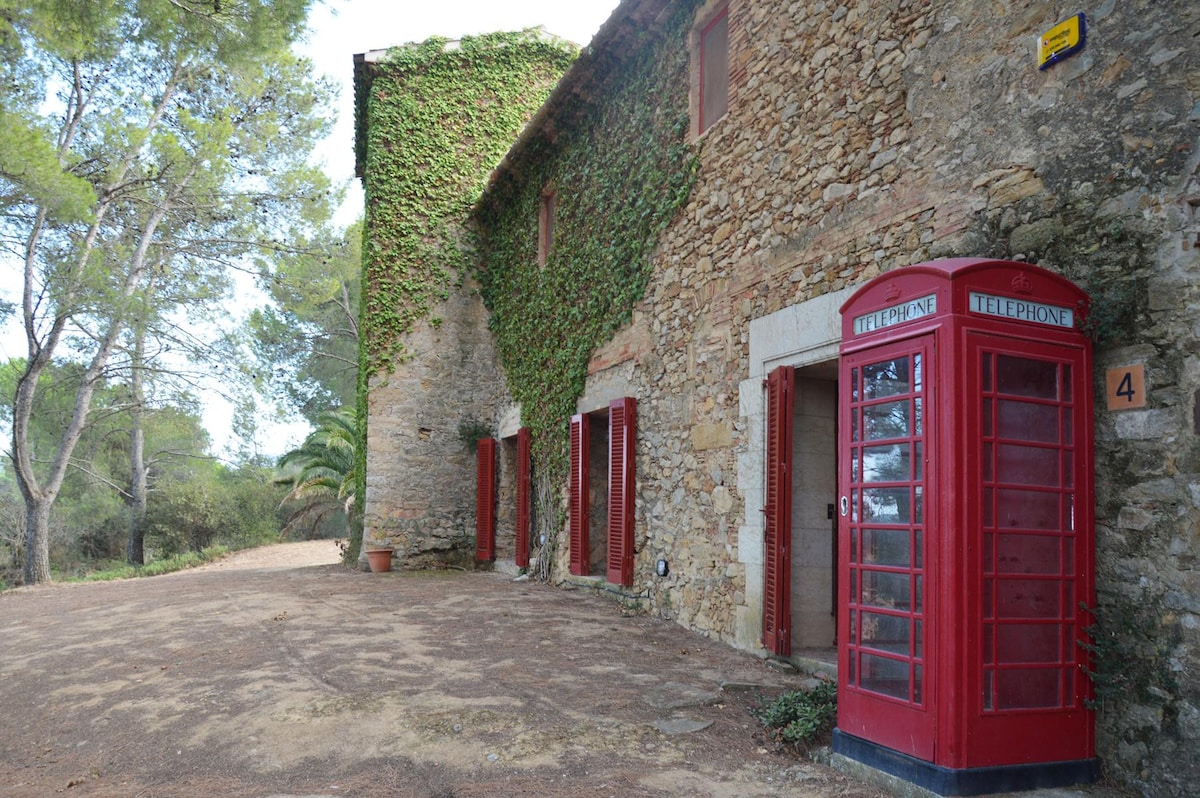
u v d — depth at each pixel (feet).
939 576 10.44
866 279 16.03
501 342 39.83
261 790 11.71
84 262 47.39
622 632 21.29
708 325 21.56
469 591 29.60
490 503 39.09
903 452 11.30
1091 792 10.38
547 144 33.14
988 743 10.23
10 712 16.98
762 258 19.43
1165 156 10.69
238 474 82.94
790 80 18.80
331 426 66.80
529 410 35.19
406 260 40.47
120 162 48.62
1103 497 11.14
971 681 10.21
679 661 18.02
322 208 57.93
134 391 60.18
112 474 80.79
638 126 25.91
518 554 34.86
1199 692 9.82
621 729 13.33
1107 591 10.98
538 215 34.88
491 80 42.27
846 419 12.44
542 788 11.09
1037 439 10.91
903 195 15.26
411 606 25.88
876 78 16.17
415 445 39.70
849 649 11.94
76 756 14.16
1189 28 10.57
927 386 10.83
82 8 23.80
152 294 55.11
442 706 14.60
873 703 11.37
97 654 20.92
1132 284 10.94
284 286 58.23
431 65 41.60
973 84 13.91
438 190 41.16
